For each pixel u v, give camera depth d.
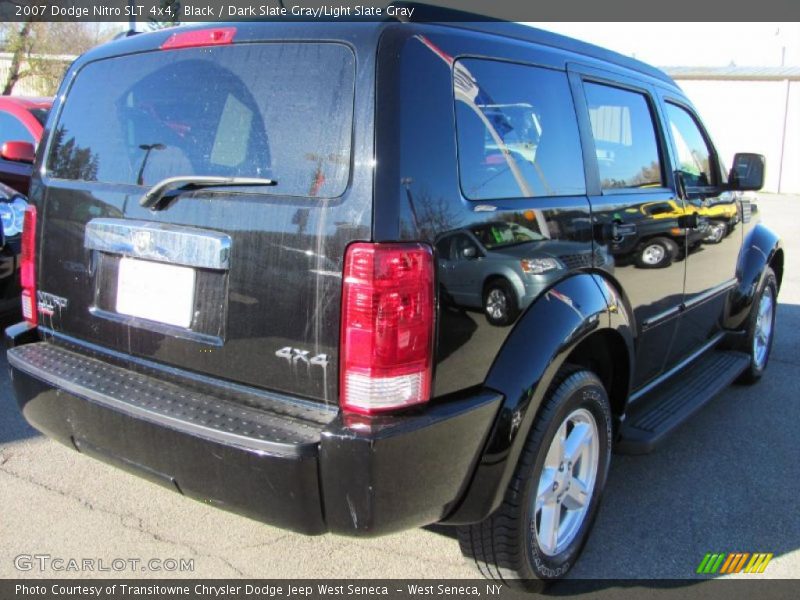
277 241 2.18
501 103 2.51
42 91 21.59
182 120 2.49
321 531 2.15
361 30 2.17
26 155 5.56
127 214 2.55
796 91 25.12
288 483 2.09
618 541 3.14
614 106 3.26
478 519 2.38
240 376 2.32
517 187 2.53
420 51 2.22
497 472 2.35
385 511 2.09
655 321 3.50
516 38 2.71
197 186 2.36
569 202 2.75
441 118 2.23
